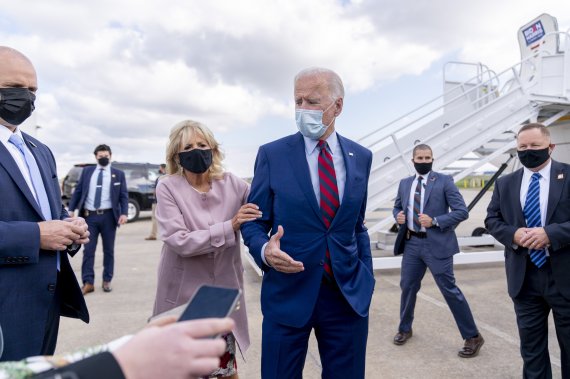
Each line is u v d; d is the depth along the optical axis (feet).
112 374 1.75
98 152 16.02
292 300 5.60
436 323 12.18
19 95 5.32
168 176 6.79
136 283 17.52
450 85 25.04
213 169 6.82
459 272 18.61
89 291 15.93
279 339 5.63
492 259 18.11
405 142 23.32
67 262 5.86
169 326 1.95
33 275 5.11
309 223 5.55
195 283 6.40
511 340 10.75
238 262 6.84
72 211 16.07
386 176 17.98
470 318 9.80
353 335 5.72
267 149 6.02
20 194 5.25
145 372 1.79
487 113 19.17
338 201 5.70
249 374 9.19
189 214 6.38
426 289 15.93
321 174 5.69
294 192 5.58
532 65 21.75
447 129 18.66
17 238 4.84
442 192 10.61
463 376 8.82
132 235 32.86
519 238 7.16
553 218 7.04
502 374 8.89
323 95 5.56
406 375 8.90
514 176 7.80
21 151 5.64
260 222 6.06
